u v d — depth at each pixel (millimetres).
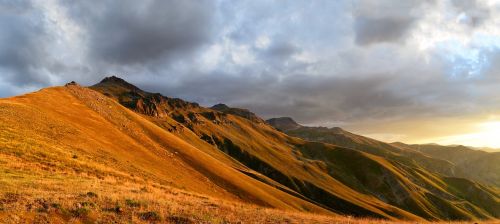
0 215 16766
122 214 20484
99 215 19594
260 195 79125
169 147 89938
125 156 58438
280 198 94938
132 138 80188
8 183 23922
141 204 22922
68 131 57000
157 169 60938
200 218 22016
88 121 73938
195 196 38312
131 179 40656
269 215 26844
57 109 73125
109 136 69375
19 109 58500
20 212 17625
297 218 26953
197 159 87500
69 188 26125
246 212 27188
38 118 57594
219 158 180625
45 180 28156
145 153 69250
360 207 182250
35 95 79312
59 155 40562
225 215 24328
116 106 109625
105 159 49531
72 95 97312
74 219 18391
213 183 74250
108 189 28656
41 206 19062
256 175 151625
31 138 43781
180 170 70812
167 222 20469
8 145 37719
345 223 26906
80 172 36875
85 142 54812
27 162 34438
